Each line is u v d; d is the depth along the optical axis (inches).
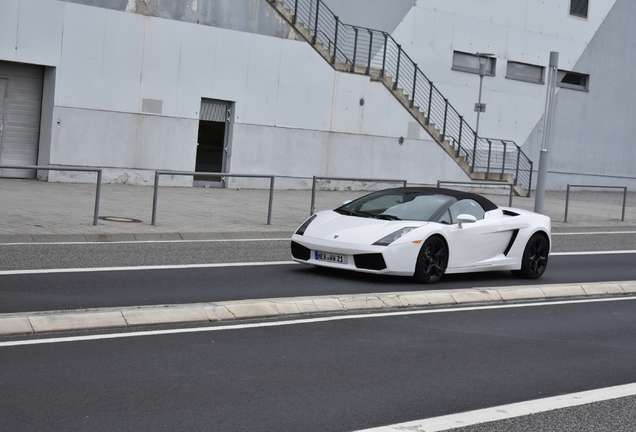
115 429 218.1
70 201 767.7
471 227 510.3
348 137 1198.3
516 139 1472.7
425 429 231.8
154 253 535.5
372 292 449.1
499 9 1417.3
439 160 1290.6
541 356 333.7
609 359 335.9
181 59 1044.5
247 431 223.1
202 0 1054.4
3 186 855.7
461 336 361.4
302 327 355.6
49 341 303.6
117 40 995.3
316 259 488.4
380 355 317.1
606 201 1317.7
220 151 1098.7
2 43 922.7
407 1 1300.4
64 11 957.2
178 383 263.4
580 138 1573.6
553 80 889.5
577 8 1537.9
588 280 562.3
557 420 247.3
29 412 227.1
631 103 1642.5
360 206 528.7
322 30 1210.6
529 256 544.1
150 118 1027.3
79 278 431.2
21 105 968.3
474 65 1411.2
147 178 1030.4
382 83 1219.9
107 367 275.6
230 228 671.1
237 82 1092.5
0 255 482.0
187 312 350.9
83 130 980.6
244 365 290.0
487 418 245.3
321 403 252.1
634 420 251.6
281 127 1136.2
